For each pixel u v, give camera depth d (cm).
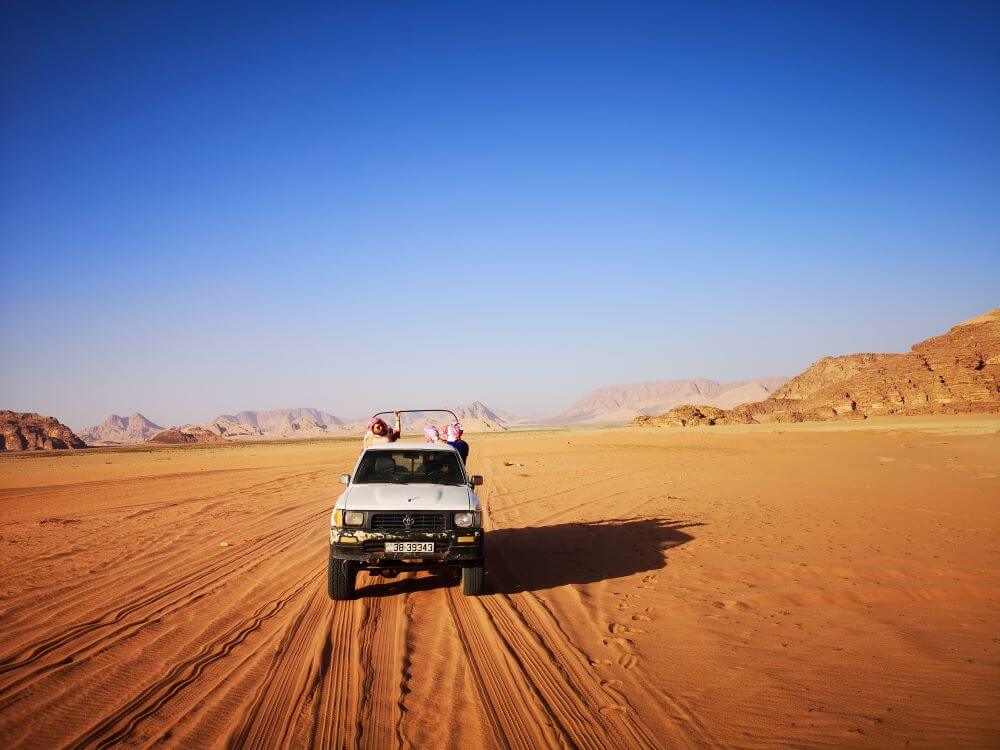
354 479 830
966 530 1120
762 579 814
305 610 706
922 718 430
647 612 690
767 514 1352
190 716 446
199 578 861
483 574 758
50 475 3509
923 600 723
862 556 926
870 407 10781
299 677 516
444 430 1056
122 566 942
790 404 13950
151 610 710
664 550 1009
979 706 445
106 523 1395
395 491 777
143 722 436
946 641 584
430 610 704
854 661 541
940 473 2089
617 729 423
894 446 3438
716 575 838
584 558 970
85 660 557
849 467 2423
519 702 467
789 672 520
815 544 1020
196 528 1297
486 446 5778
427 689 491
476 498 804
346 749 397
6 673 528
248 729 425
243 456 5325
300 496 1886
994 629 615
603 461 3139
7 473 4106
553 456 3725
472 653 569
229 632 630
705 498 1644
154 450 10919
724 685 495
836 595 738
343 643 597
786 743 399
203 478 2752
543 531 1223
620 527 1241
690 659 553
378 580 846
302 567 925
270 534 1209
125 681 509
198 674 523
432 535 720
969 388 9850
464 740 408
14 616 691
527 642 597
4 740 411
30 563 968
